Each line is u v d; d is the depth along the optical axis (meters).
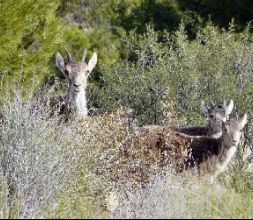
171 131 48.72
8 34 72.69
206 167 47.34
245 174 48.78
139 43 88.06
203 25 104.69
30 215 34.94
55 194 40.06
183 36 83.25
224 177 48.53
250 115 67.44
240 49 79.62
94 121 47.69
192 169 46.72
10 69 72.38
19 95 46.19
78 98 53.56
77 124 47.28
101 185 42.84
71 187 41.50
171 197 37.78
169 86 74.69
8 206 36.91
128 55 94.38
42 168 40.81
